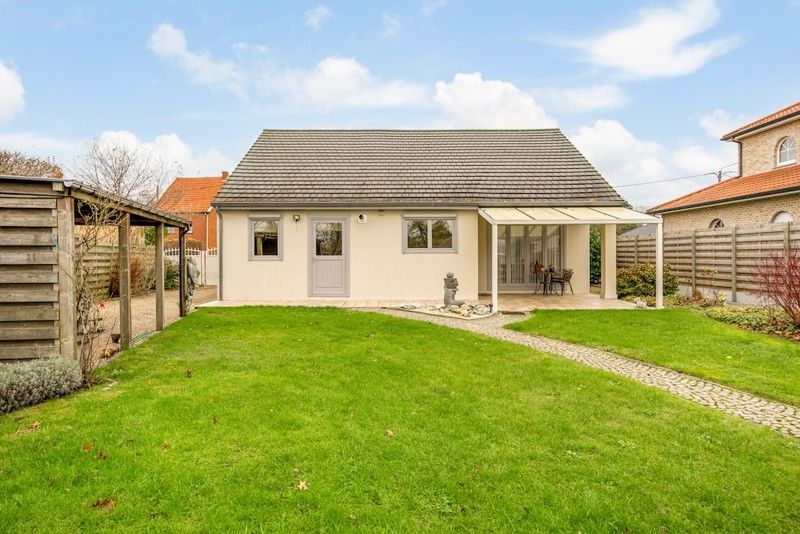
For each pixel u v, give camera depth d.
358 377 8.47
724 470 5.37
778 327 13.12
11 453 5.25
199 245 43.88
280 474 4.98
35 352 7.82
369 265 19.70
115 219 9.87
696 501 4.76
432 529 4.20
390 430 6.20
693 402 7.69
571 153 23.17
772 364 9.82
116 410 6.54
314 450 5.50
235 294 19.55
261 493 4.61
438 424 6.48
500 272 22.09
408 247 19.73
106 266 20.66
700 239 20.19
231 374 8.48
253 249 19.58
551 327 13.58
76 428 5.92
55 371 7.19
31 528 4.04
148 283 23.73
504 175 21.14
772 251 16.44
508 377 8.70
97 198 8.93
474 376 8.75
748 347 11.12
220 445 5.55
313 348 10.68
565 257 21.72
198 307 17.36
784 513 4.60
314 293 19.72
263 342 11.26
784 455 5.76
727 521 4.45
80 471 4.90
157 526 4.11
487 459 5.50
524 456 5.59
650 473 5.27
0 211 7.57
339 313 15.82
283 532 4.09
